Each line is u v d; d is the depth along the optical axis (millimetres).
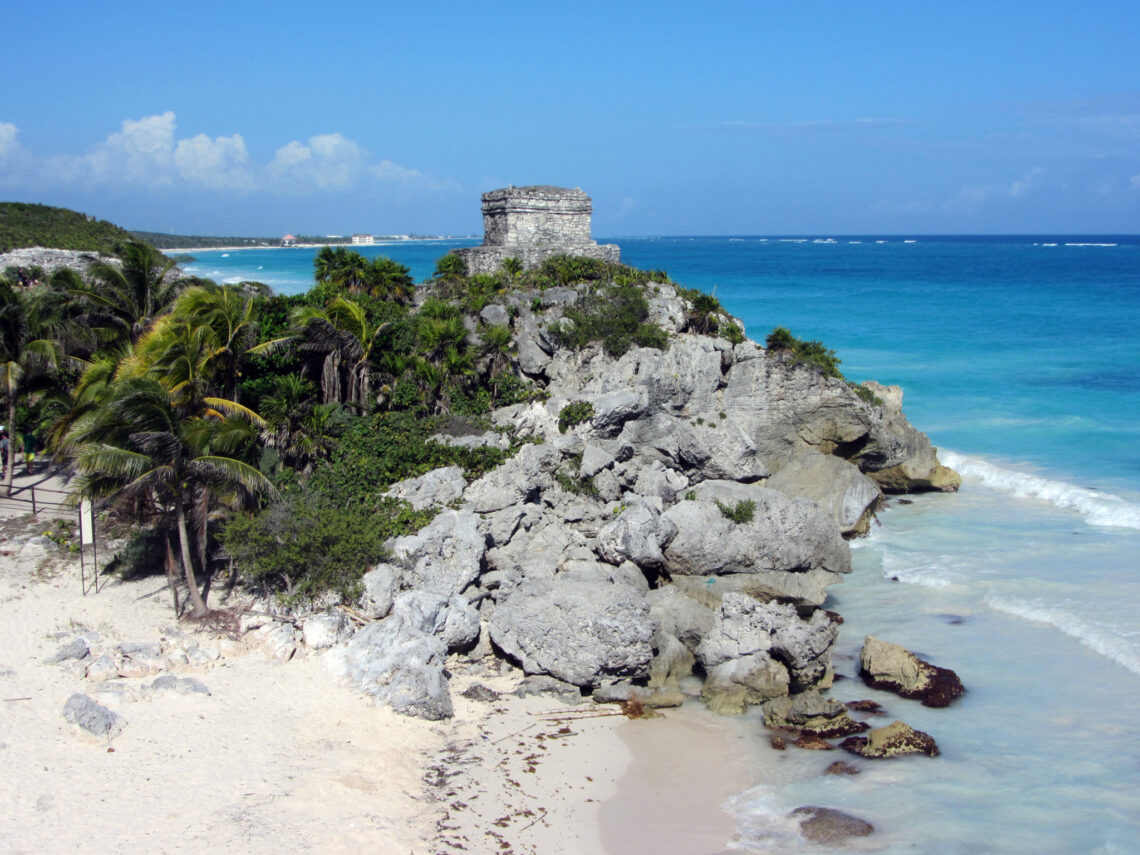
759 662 22844
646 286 38688
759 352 37281
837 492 33281
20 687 19625
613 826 17375
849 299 103000
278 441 29891
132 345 33469
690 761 19766
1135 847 16641
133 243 35500
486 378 36062
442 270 43438
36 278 54250
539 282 40062
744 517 28328
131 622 23094
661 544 27578
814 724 20953
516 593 24453
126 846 15352
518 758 19578
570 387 35031
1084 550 31125
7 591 24203
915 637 25375
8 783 16531
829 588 28969
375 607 23453
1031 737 20375
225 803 16766
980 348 67688
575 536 28438
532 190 46438
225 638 22500
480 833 16875
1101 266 169500
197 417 25781
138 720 19078
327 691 21125
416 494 28484
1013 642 24859
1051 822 17453
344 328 32906
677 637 24562
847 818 17656
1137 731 20469
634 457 33500
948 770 19234
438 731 20422
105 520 28609
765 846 16906
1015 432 45781
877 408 37281
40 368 33094
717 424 35031
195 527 24828
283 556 23828
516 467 29062
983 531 33562
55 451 30109
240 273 137250
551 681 22734
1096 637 24531
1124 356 63656
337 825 16469
